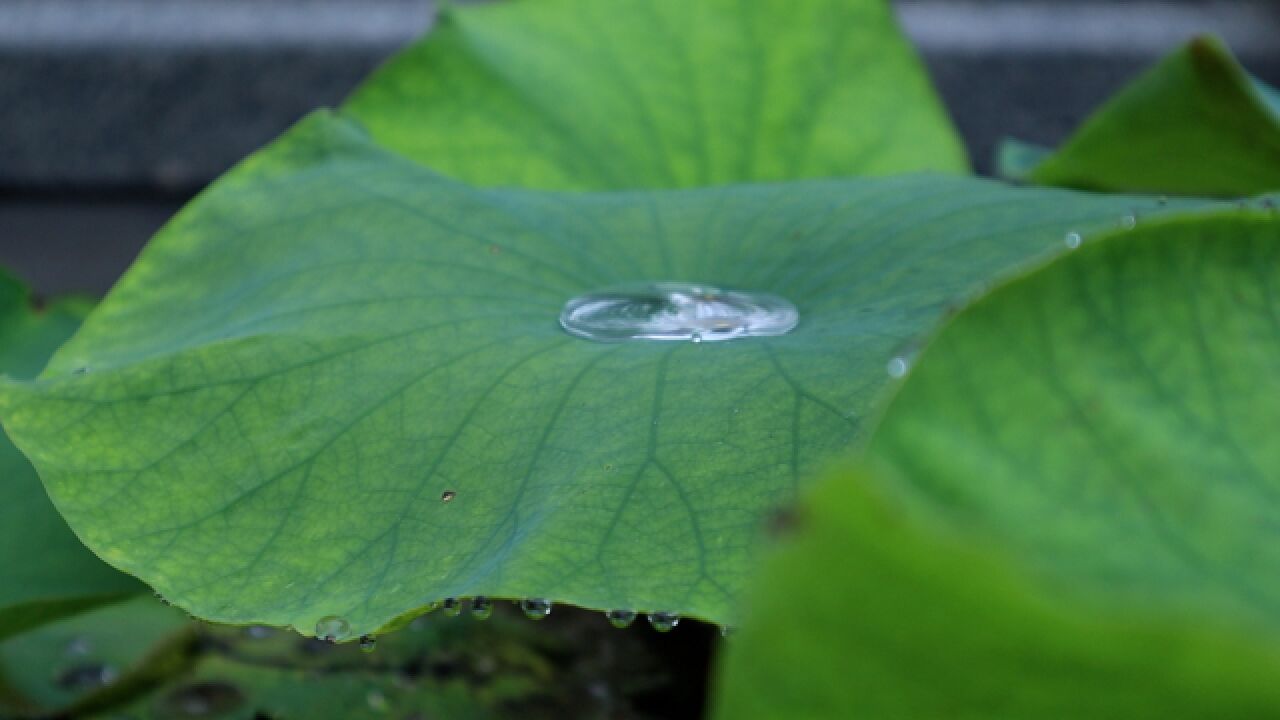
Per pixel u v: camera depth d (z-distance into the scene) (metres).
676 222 1.16
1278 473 0.85
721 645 1.15
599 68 1.34
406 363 1.04
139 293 1.12
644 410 1.00
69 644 1.26
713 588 0.93
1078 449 0.84
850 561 0.61
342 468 1.01
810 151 1.34
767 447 0.97
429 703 1.19
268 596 0.97
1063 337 0.86
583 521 0.96
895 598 0.62
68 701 1.20
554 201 1.17
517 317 1.07
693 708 1.21
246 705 1.19
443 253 1.11
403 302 1.08
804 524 0.60
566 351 1.04
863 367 1.00
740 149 1.34
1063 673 0.64
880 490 0.58
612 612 0.93
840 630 0.65
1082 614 0.59
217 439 1.03
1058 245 1.06
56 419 1.04
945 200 1.13
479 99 1.33
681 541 0.95
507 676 1.23
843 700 0.69
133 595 1.10
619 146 1.33
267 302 1.09
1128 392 0.86
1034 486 0.83
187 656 1.23
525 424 1.01
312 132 1.18
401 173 1.16
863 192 1.16
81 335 1.11
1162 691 0.64
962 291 1.04
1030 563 0.81
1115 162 1.27
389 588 0.96
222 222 1.14
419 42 1.33
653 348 1.04
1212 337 0.87
